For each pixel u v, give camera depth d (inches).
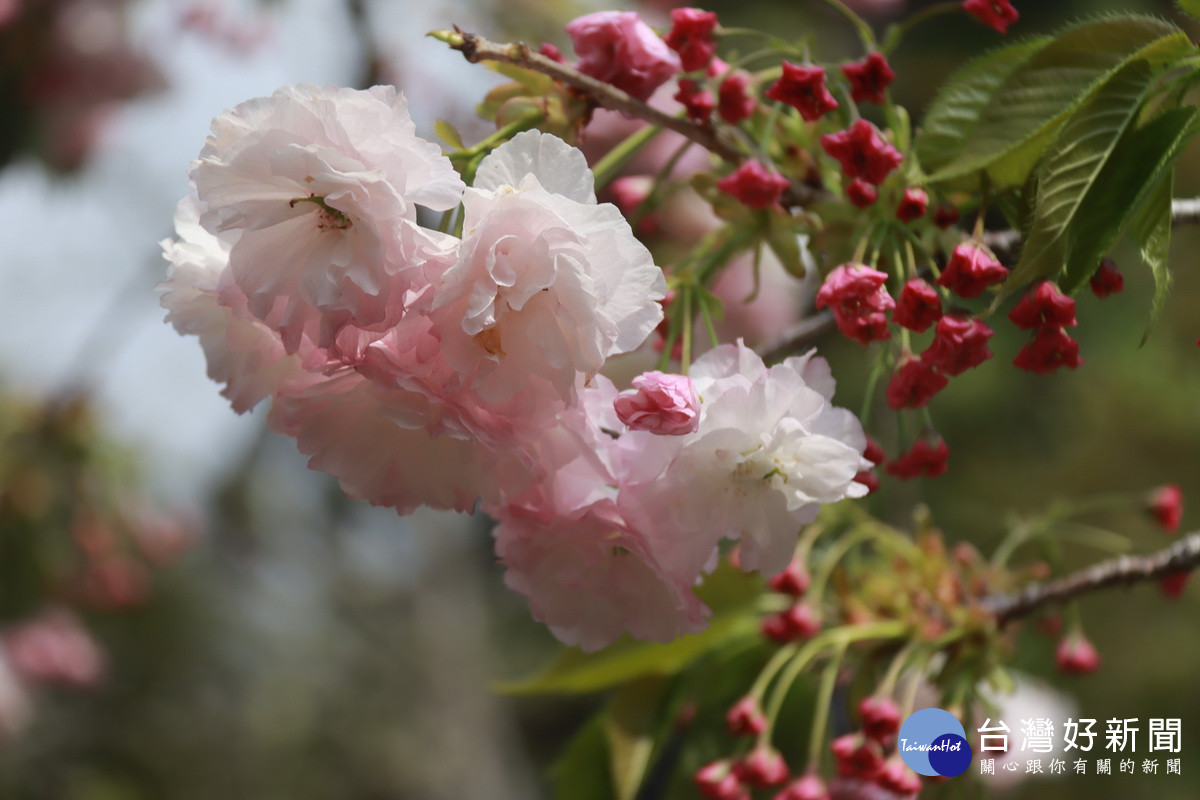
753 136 23.8
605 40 22.9
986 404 80.9
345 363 20.4
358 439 20.9
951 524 78.0
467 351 20.1
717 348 21.1
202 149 20.3
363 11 46.3
